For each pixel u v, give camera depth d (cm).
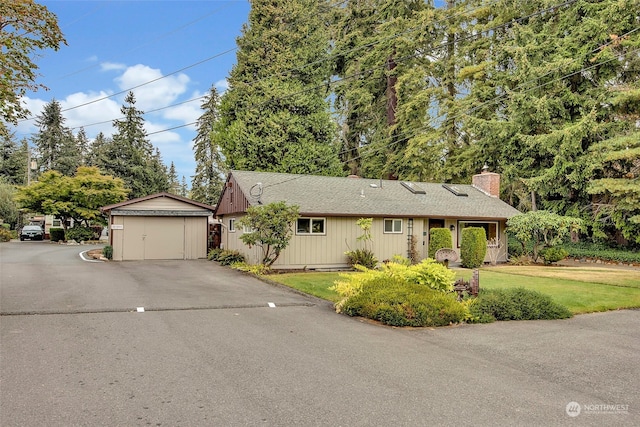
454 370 538
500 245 2106
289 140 2895
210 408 405
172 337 670
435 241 1842
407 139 2988
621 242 2217
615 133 2055
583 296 1102
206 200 4581
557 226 1891
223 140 3098
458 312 817
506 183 2502
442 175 2858
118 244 2011
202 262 1939
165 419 379
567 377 522
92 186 3259
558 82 2178
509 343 681
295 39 3027
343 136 3475
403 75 2859
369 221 1744
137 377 487
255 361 555
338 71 3394
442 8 2812
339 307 904
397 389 466
